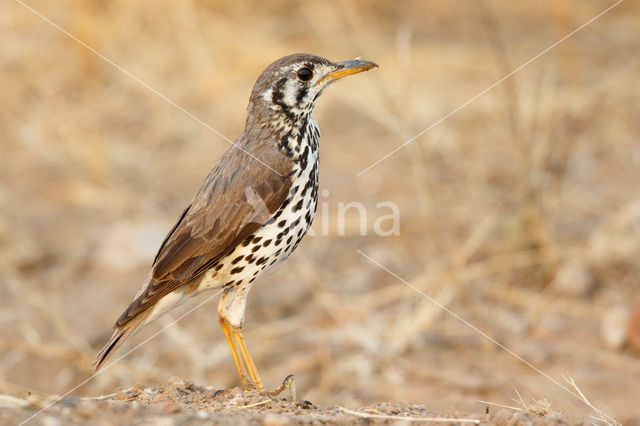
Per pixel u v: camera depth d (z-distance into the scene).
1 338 13.14
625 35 21.62
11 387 12.23
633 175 16.72
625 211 15.36
